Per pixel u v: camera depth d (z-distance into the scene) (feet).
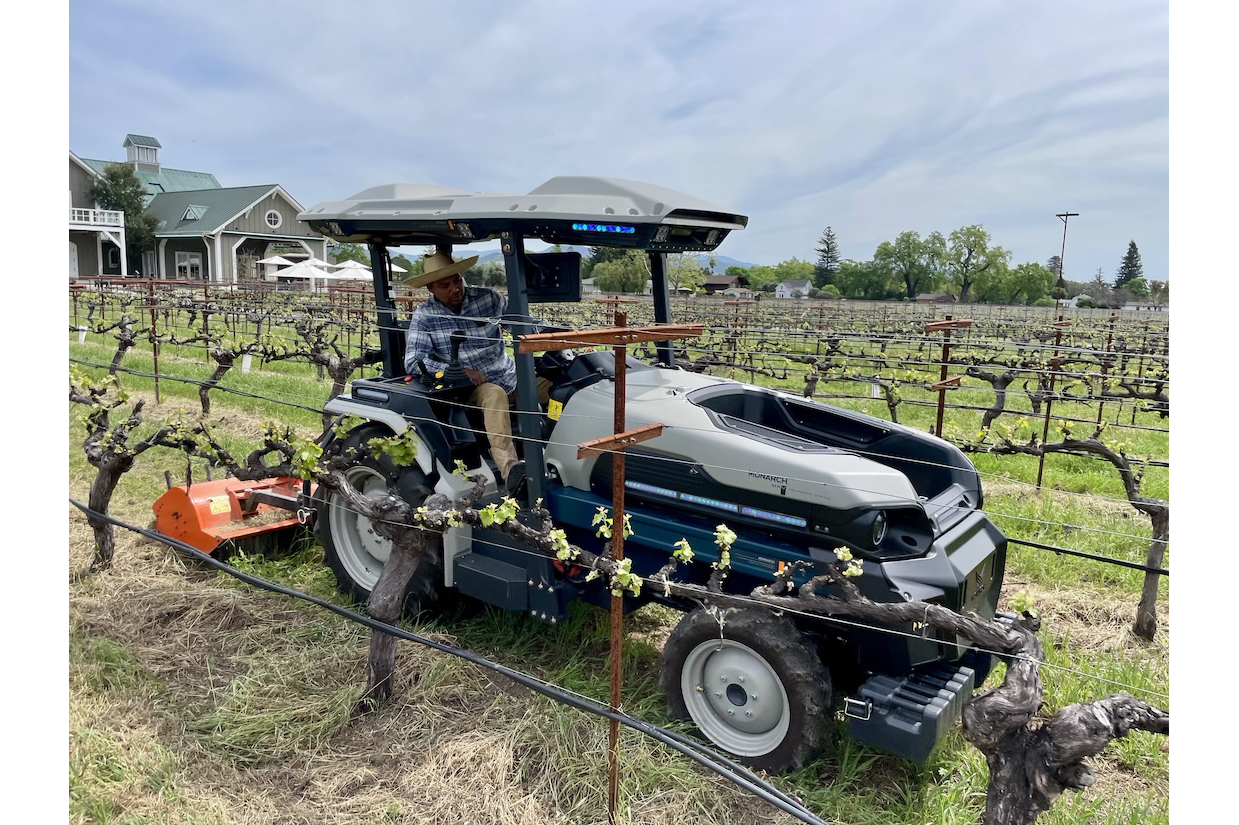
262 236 120.88
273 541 16.85
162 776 9.87
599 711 9.10
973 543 11.14
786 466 10.53
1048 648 14.05
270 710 11.18
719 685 10.77
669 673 11.14
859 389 39.55
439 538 13.21
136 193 119.96
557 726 10.81
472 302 14.37
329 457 14.17
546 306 47.21
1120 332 59.98
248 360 40.09
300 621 13.80
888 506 10.06
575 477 12.55
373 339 48.60
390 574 11.30
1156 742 11.16
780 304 94.22
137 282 61.41
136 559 16.12
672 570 10.02
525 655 13.14
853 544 10.16
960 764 10.43
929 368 40.04
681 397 12.14
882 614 8.73
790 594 10.42
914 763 9.84
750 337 49.85
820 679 9.95
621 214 11.15
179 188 159.22
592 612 14.37
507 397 13.76
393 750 10.57
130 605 14.20
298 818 9.37
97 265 119.55
